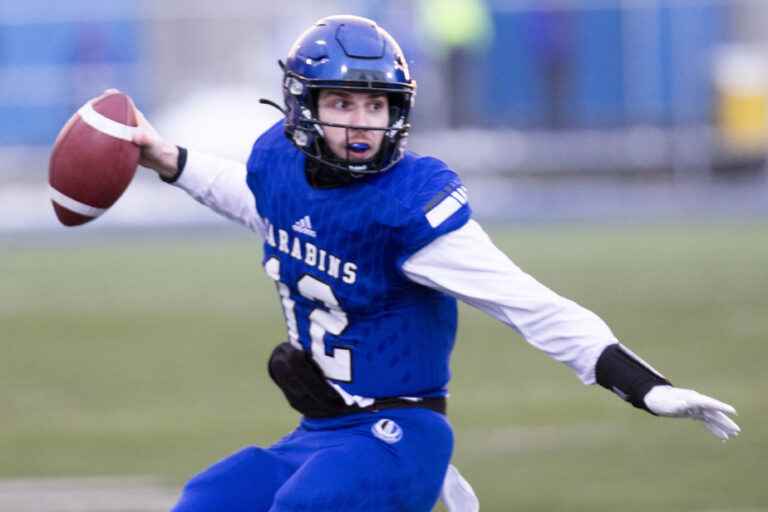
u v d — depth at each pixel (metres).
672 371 28.19
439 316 13.16
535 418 25.05
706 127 60.53
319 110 12.73
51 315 37.19
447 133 60.31
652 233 51.12
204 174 14.25
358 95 12.61
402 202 12.59
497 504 19.50
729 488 20.09
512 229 53.53
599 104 60.84
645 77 60.69
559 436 23.62
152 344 32.84
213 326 35.00
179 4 64.25
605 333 12.09
